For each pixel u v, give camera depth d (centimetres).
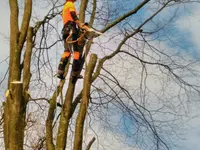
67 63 819
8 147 742
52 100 876
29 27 894
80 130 748
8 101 764
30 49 864
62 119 841
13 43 854
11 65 845
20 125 754
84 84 755
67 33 801
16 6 886
